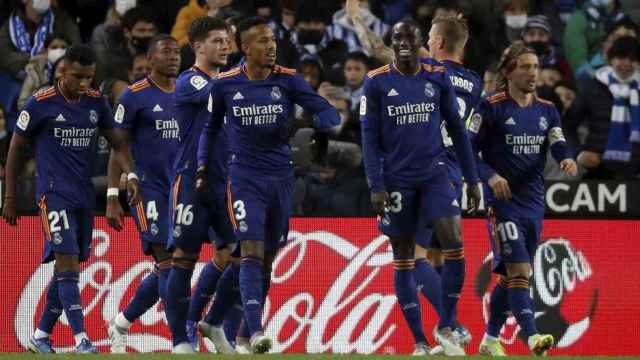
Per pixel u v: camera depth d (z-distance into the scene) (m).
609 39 45.91
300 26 45.31
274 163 27.19
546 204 36.25
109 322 35.56
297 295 35.75
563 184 36.16
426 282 32.09
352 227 36.03
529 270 29.58
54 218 29.67
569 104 43.38
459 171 30.80
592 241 36.22
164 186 31.12
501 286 31.17
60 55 43.84
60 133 29.80
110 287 35.62
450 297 28.56
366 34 42.88
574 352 36.03
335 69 43.03
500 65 29.98
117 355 25.80
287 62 43.16
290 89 27.28
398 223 28.50
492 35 46.03
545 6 47.84
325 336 35.66
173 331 29.27
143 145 31.19
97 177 38.16
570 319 36.03
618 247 36.22
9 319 35.66
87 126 30.06
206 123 27.78
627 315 36.12
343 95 40.75
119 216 32.09
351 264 35.88
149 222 31.03
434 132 28.00
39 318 35.62
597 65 46.34
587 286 36.12
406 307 29.08
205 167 27.83
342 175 37.38
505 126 29.64
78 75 29.64
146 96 31.09
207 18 29.34
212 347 34.53
